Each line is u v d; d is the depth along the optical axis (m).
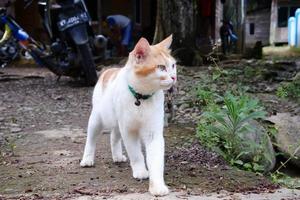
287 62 4.91
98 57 4.55
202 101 3.20
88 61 3.93
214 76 3.29
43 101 3.61
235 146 2.51
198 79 3.78
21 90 4.00
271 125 2.82
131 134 2.28
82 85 4.14
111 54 6.14
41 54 4.11
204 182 2.30
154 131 2.24
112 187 2.25
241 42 6.85
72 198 2.17
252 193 2.23
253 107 2.56
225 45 6.49
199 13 7.01
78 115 3.27
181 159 2.52
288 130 2.78
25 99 3.67
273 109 3.19
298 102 3.32
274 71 4.35
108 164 2.48
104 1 7.38
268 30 9.21
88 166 2.45
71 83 4.27
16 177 2.36
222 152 2.51
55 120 3.17
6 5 4.39
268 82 4.01
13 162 2.51
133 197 2.17
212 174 2.37
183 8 4.97
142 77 2.16
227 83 3.43
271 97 3.49
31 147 2.71
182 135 2.83
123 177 2.34
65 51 4.01
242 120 2.48
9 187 2.27
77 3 3.87
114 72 2.40
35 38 6.86
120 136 2.46
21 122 3.12
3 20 4.30
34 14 6.88
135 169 2.32
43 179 2.33
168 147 2.66
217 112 2.62
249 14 9.10
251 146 2.50
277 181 2.35
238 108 2.50
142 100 2.21
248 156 2.50
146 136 2.24
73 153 2.62
